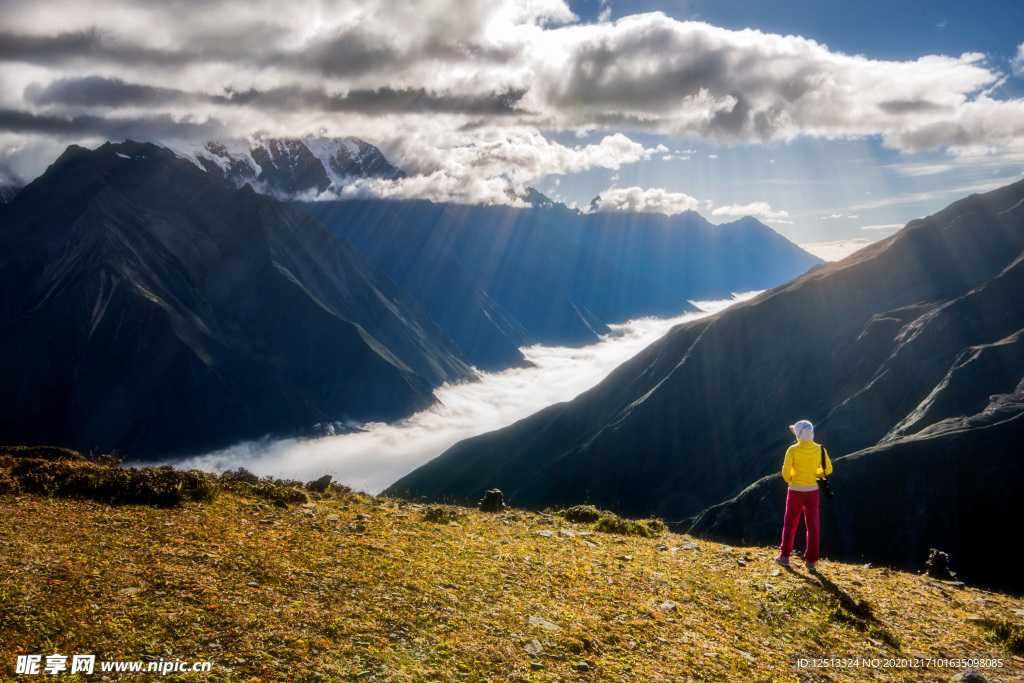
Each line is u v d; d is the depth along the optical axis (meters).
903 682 9.24
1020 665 10.39
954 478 96.25
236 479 15.45
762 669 8.96
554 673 7.93
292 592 9.09
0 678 6.24
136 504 12.51
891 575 14.95
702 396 158.62
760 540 99.12
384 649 7.87
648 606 10.60
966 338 132.38
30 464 13.28
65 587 8.17
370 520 13.91
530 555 12.68
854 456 103.88
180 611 8.00
